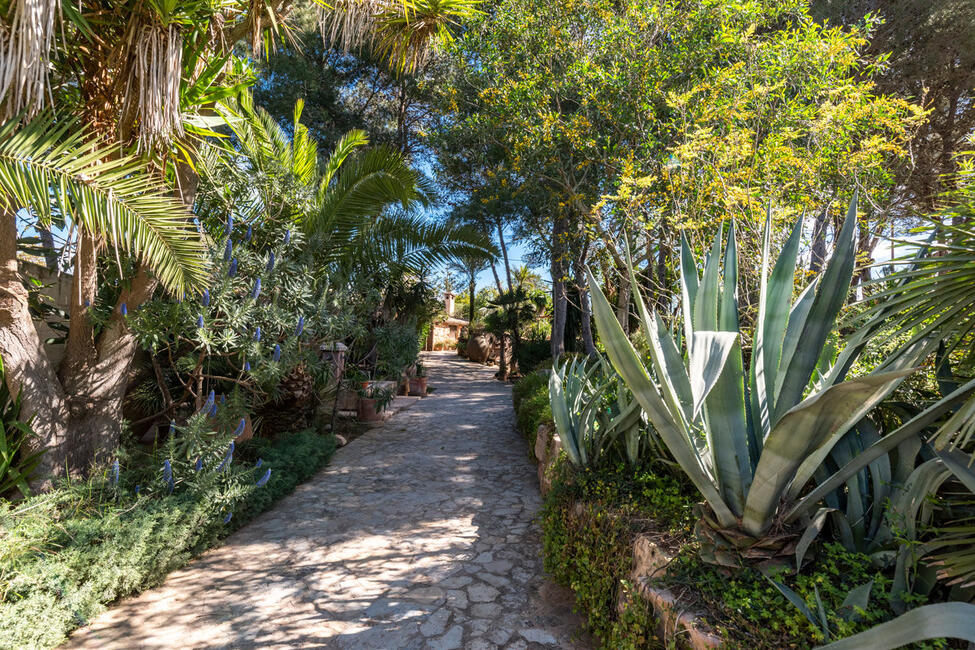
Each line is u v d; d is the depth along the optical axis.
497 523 4.45
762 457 1.81
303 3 9.29
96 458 4.06
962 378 2.13
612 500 2.89
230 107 5.10
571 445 3.44
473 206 10.77
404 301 12.67
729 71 5.33
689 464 2.11
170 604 3.05
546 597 3.17
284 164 6.90
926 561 1.80
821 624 1.69
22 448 3.59
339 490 5.32
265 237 5.62
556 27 7.05
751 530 2.05
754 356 2.38
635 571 2.44
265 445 5.63
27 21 2.43
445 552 3.84
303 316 5.05
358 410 9.12
